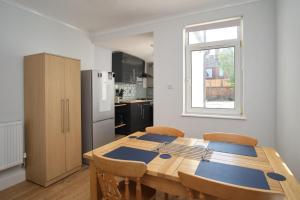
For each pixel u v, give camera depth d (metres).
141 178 1.22
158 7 2.76
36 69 2.43
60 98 2.56
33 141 2.48
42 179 2.41
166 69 3.11
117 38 3.63
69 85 2.70
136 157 1.32
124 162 1.12
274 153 1.40
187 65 3.07
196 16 2.87
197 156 1.33
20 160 2.42
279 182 0.97
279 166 1.16
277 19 2.31
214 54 2.93
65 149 2.64
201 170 1.10
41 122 2.39
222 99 2.89
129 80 5.60
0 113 2.36
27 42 2.65
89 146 3.15
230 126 2.69
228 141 1.77
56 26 3.11
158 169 1.12
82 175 2.73
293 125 1.78
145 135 1.96
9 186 2.40
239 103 2.74
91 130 3.14
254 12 2.50
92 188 1.42
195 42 3.04
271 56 2.43
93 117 3.12
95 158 1.25
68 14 2.95
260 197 0.79
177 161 1.24
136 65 6.06
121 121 4.99
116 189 1.26
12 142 2.34
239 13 2.58
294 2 1.75
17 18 2.53
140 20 3.22
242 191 0.81
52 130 2.45
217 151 1.44
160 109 3.17
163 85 3.14
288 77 1.92
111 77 3.55
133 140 1.76
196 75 3.05
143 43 4.03
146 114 5.74
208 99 2.98
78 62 2.85
